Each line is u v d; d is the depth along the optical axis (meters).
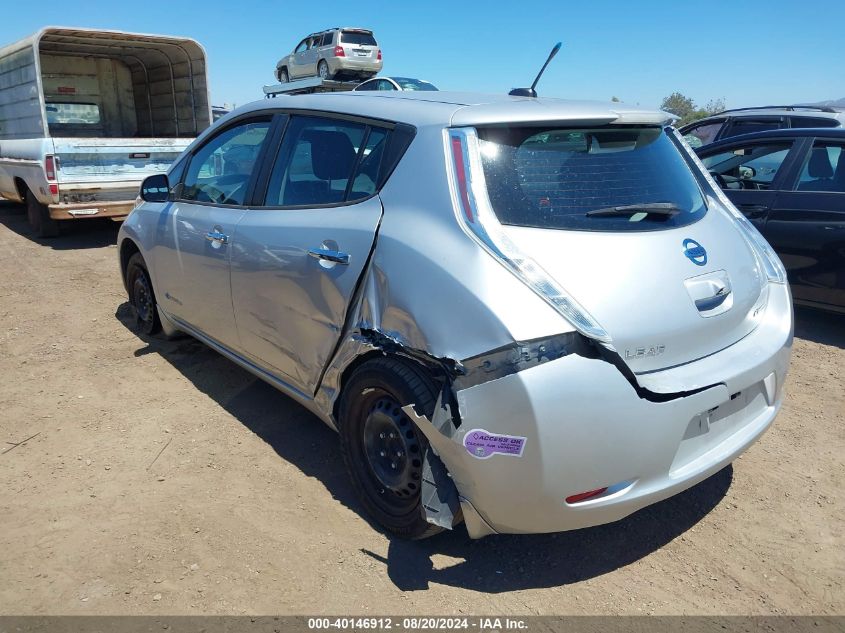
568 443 2.34
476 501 2.52
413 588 2.70
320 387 3.21
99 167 8.50
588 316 2.39
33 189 8.75
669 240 2.76
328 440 3.81
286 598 2.62
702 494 3.42
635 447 2.43
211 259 3.92
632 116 2.96
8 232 9.84
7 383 4.48
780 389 3.09
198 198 4.28
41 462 3.53
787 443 3.95
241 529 3.02
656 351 2.54
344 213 3.07
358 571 2.78
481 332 2.40
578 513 2.45
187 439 3.80
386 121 3.07
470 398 2.41
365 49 22.92
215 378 4.60
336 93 3.61
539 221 2.60
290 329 3.36
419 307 2.59
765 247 3.35
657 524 3.17
